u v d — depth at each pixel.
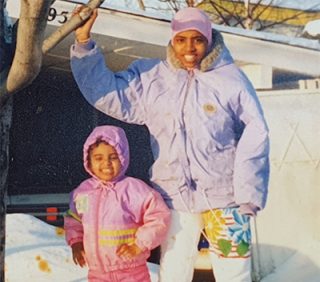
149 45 8.12
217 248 3.15
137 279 3.26
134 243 3.19
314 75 7.96
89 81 3.20
